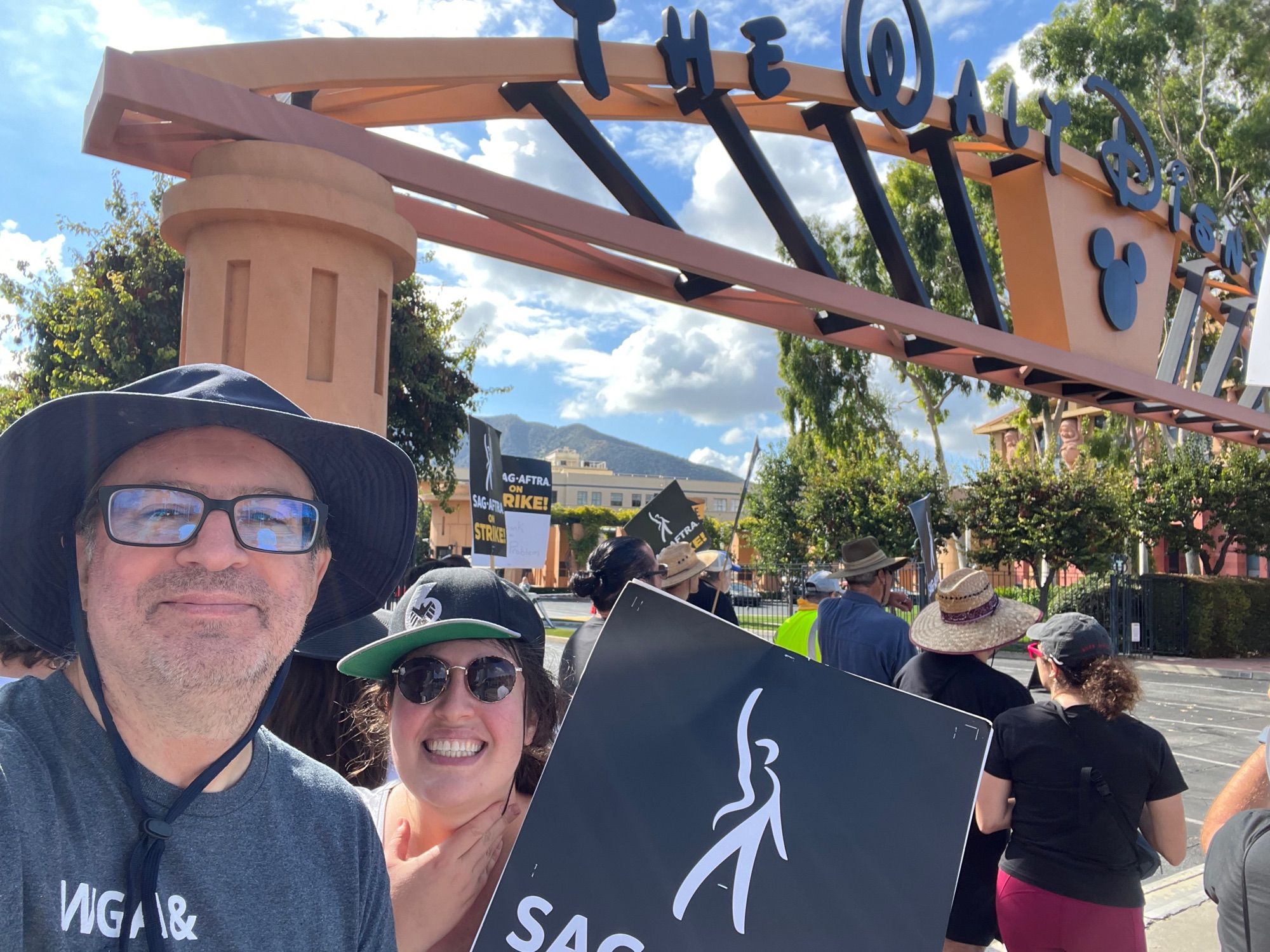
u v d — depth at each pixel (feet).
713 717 4.98
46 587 3.81
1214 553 72.49
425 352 52.37
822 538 77.71
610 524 159.02
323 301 13.00
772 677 5.11
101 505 3.34
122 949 3.02
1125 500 66.80
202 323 12.49
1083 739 8.63
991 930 9.82
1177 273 37.52
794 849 4.74
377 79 14.90
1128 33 68.69
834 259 85.46
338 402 12.85
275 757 3.92
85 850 3.07
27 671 6.18
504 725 5.49
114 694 3.30
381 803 6.24
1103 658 8.78
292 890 3.57
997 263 75.72
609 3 17.46
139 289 46.37
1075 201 30.07
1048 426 78.33
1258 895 5.50
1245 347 48.11
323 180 13.16
